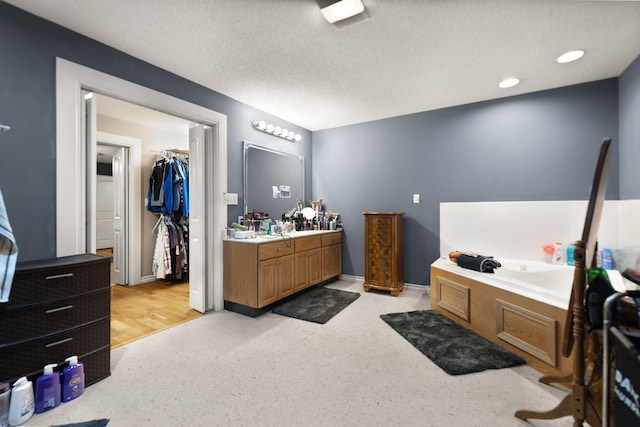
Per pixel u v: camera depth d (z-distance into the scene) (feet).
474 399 5.06
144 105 7.59
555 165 9.36
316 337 7.55
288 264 10.00
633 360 2.52
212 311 9.50
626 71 7.95
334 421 4.53
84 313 5.48
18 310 4.69
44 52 5.84
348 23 5.98
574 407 3.84
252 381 5.60
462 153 10.85
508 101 10.05
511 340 6.60
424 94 9.84
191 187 9.78
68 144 6.10
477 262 8.29
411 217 11.93
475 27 6.10
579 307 3.79
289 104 10.77
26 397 4.53
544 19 5.83
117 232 12.98
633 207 7.63
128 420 4.55
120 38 6.55
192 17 5.82
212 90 9.34
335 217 13.61
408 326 8.13
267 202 11.65
